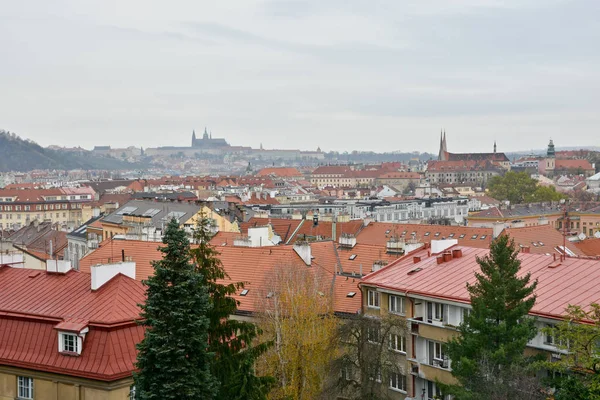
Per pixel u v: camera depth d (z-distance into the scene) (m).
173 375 54.97
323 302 87.62
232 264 105.69
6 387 69.31
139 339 68.31
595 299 71.88
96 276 72.75
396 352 85.81
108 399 64.94
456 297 79.19
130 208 191.38
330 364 77.56
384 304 88.12
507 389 60.34
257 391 60.66
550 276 79.31
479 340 64.56
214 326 60.41
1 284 77.69
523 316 67.19
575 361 59.88
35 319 70.25
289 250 105.31
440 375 80.62
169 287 55.47
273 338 77.69
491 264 67.94
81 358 66.81
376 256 113.44
